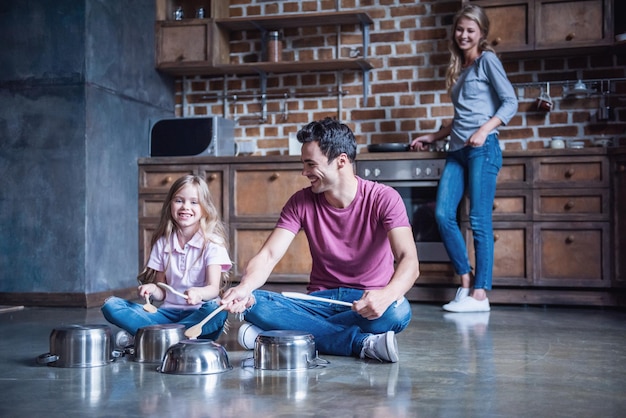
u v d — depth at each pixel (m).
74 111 4.32
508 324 3.47
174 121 4.94
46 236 4.35
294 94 5.26
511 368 2.30
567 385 2.04
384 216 2.39
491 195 4.14
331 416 1.68
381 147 4.65
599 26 4.45
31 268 4.37
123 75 4.72
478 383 2.06
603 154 4.25
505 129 4.90
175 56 5.11
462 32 4.18
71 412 1.73
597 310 4.17
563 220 4.31
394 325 2.51
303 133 2.39
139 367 2.29
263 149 5.30
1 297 4.41
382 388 1.98
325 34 5.19
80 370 2.25
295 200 2.57
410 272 2.26
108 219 4.54
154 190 4.87
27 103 4.40
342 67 5.11
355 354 2.50
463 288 4.18
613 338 3.00
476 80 4.18
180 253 2.73
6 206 4.42
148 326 2.43
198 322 2.63
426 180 4.46
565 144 4.76
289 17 4.96
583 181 4.29
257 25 5.16
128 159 4.79
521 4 4.55
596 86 4.76
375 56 5.12
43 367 2.30
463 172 4.26
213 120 4.88
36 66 4.38
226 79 5.36
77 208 4.31
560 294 4.34
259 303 2.54
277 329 2.55
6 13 4.43
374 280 2.53
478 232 4.11
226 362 2.25
